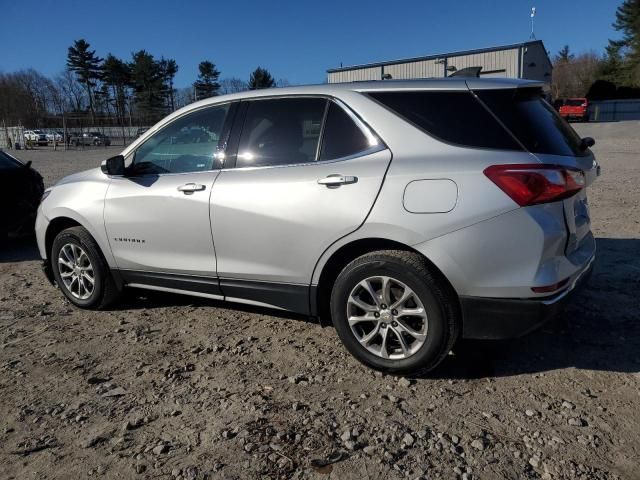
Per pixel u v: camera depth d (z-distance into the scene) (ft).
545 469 8.39
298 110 12.46
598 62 222.89
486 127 10.55
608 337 12.88
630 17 218.79
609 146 74.18
